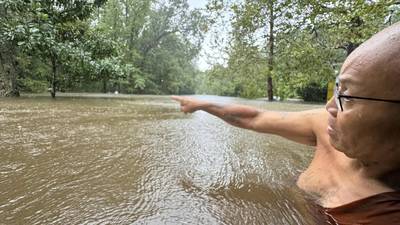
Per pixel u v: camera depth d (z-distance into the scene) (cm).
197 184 77
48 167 86
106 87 1182
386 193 49
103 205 60
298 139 78
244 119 84
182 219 55
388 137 45
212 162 101
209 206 62
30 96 550
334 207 54
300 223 55
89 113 252
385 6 232
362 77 45
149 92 1575
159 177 81
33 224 51
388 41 44
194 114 293
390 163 47
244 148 129
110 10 1340
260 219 57
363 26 280
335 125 52
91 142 125
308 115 77
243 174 88
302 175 75
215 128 189
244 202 65
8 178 75
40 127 160
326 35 407
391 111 43
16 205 59
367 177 53
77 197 64
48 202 61
